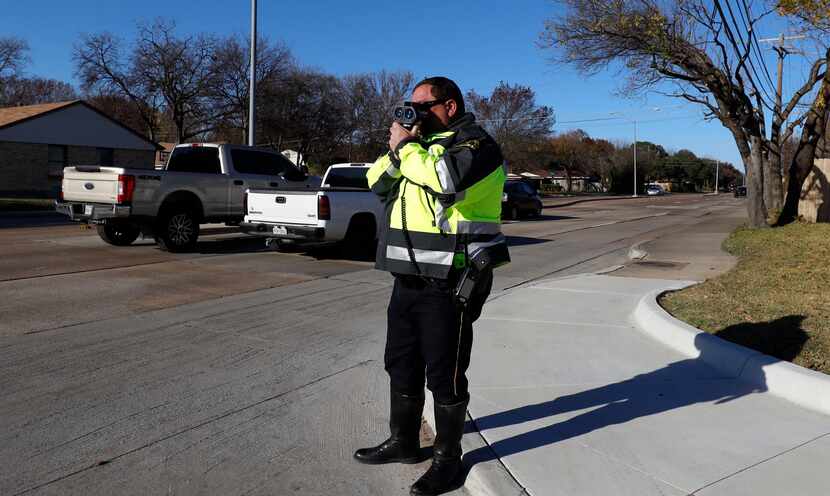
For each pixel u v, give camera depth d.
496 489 3.10
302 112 41.59
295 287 8.92
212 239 14.33
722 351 5.00
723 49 16.28
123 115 46.00
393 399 3.52
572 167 91.50
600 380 4.77
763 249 11.98
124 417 4.21
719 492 3.05
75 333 6.23
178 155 12.82
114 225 12.21
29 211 22.44
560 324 6.59
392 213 3.21
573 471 3.29
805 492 3.03
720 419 3.96
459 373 3.24
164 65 38.38
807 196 18.22
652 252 12.87
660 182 117.94
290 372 5.20
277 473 3.49
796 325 5.53
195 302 7.79
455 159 2.88
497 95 59.50
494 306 7.50
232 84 39.56
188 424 4.12
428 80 3.19
